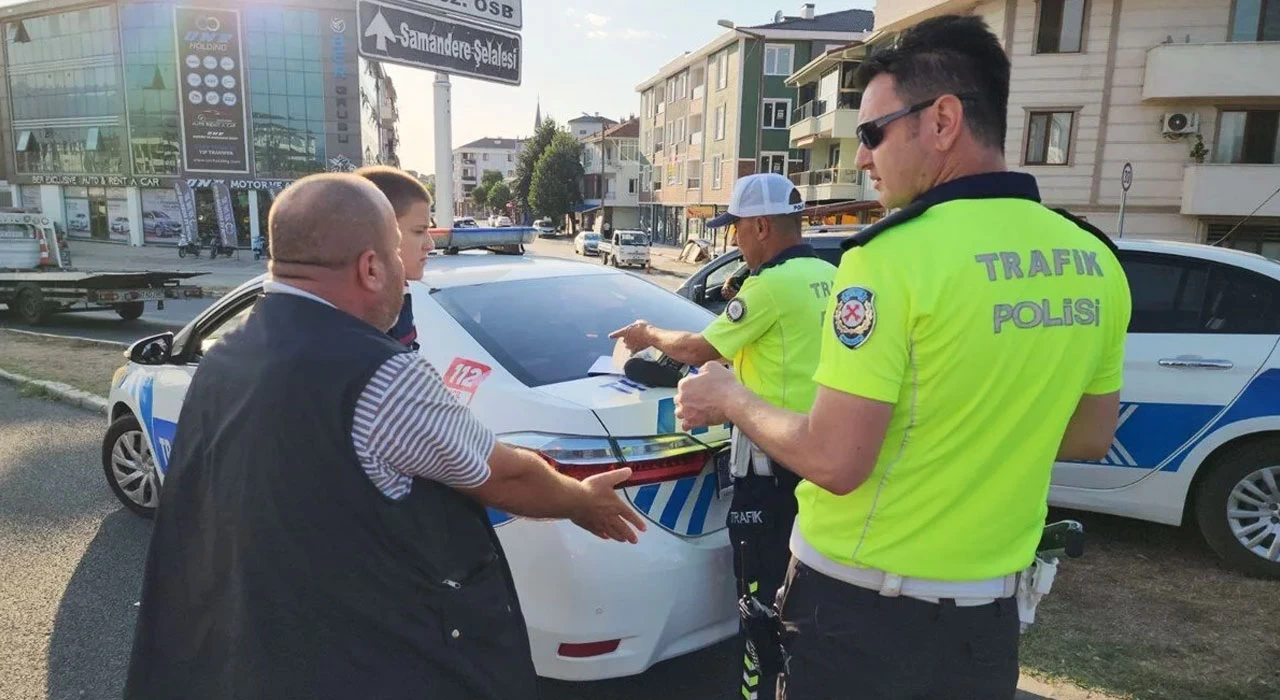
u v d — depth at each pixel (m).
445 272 3.35
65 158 41.12
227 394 1.46
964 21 1.40
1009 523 1.42
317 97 39.88
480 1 5.96
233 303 3.88
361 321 1.48
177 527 1.54
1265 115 19.70
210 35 37.81
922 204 1.38
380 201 1.55
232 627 1.43
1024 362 1.33
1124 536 4.13
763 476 2.28
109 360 8.75
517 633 1.63
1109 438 1.60
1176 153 20.34
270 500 1.38
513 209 85.12
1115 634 3.10
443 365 2.85
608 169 67.50
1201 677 2.79
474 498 1.57
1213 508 3.67
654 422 2.44
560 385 2.62
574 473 2.29
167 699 1.53
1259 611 3.29
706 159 45.78
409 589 1.44
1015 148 21.64
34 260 15.67
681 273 30.58
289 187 1.53
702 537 2.49
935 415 1.35
